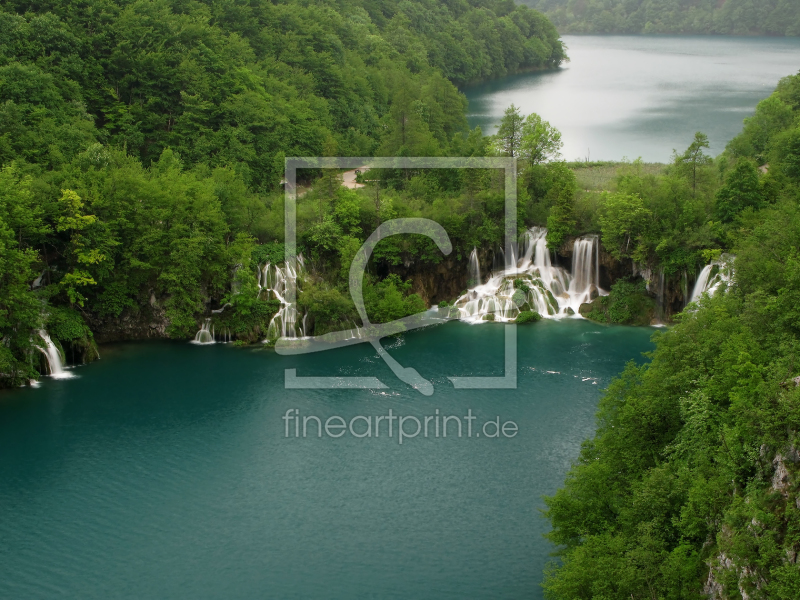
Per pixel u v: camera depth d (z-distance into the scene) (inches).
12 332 5002.5
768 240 4439.0
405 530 3567.9
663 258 5940.0
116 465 4101.9
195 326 5762.8
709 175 6225.4
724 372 3048.7
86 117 6683.1
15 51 6840.6
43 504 3789.4
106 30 7322.8
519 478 3927.2
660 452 3125.0
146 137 7012.8
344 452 4192.9
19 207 5093.5
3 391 4901.6
